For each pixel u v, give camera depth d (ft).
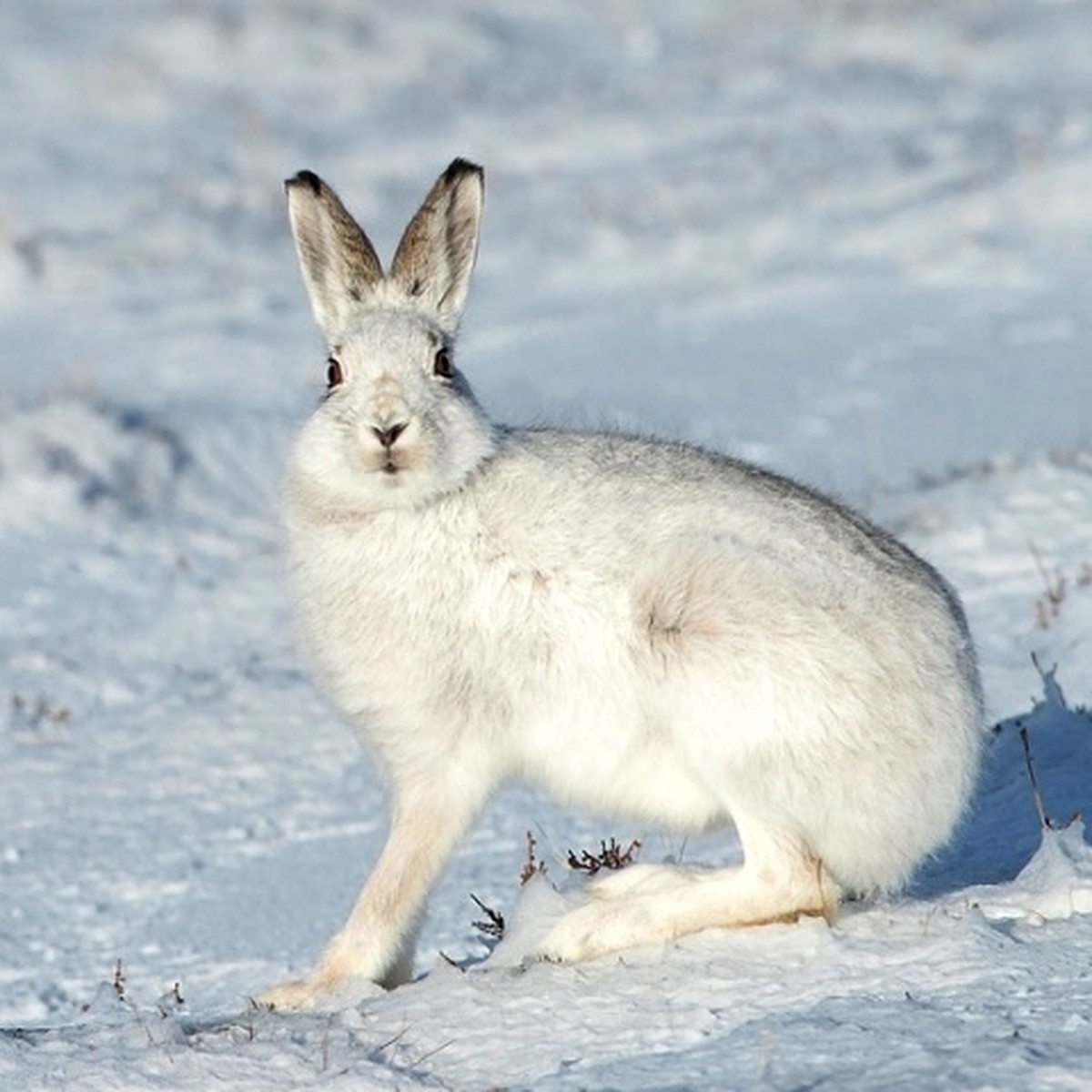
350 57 343.05
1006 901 67.51
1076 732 89.30
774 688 66.23
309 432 72.59
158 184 284.61
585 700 69.46
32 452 173.47
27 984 85.97
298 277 251.60
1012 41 332.60
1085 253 228.22
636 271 245.04
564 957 67.41
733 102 316.60
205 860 100.99
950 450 162.20
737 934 66.23
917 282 225.76
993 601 115.55
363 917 70.59
